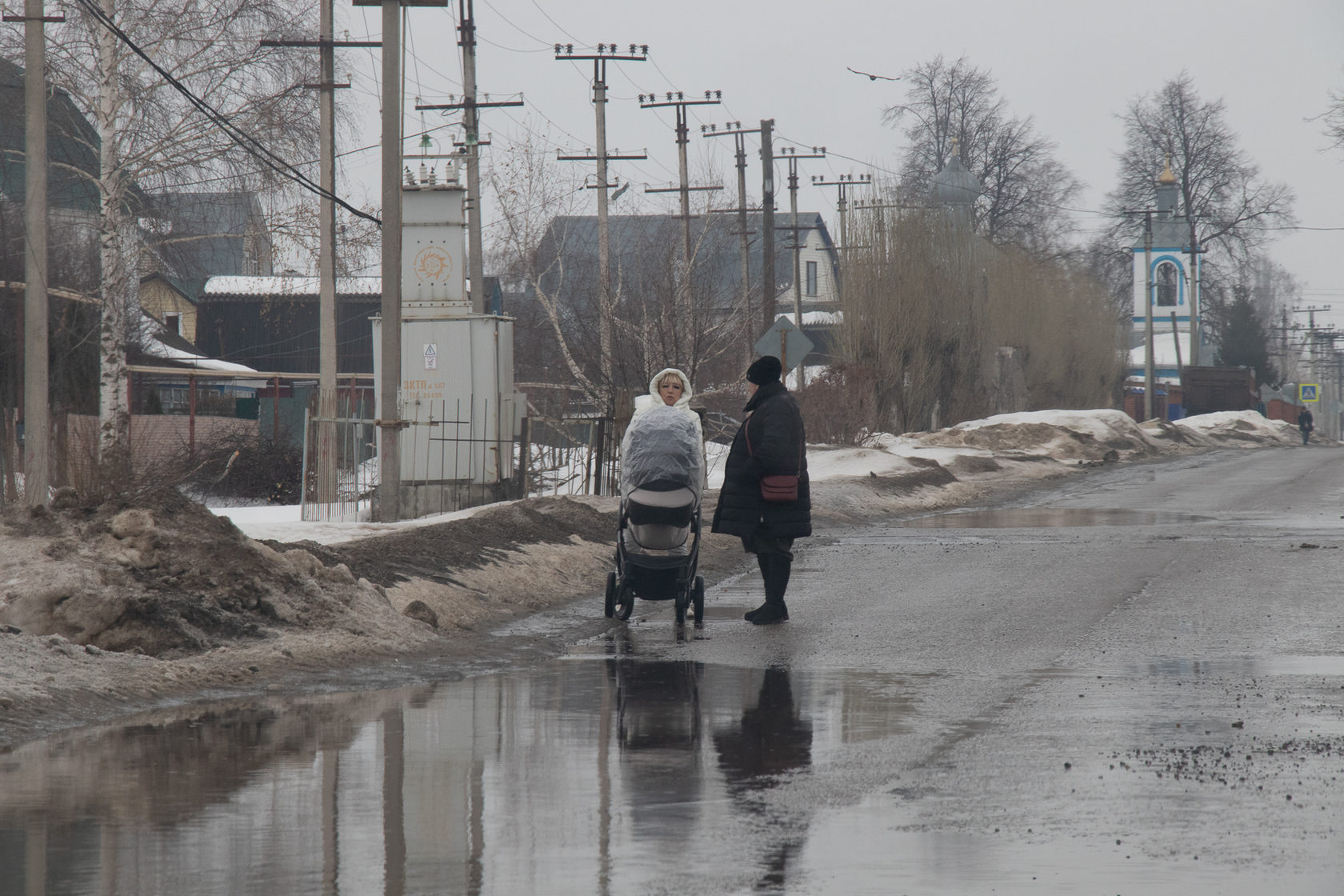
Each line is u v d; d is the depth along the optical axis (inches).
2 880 727.7
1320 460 6673.2
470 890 710.5
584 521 2891.2
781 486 1854.1
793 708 1245.1
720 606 2082.9
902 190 7460.6
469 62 5374.0
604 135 6067.9
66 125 4495.6
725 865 747.4
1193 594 2043.6
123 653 1421.0
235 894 705.0
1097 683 1352.1
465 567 2144.4
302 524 2795.3
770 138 7155.5
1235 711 1196.5
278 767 1006.4
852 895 691.4
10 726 1138.0
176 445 4431.6
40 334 2348.7
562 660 1577.3
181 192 4532.5
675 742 1095.6
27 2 2397.9
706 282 5738.2
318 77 4490.7
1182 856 754.8
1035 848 775.1
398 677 1449.3
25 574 1549.0
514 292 7209.6
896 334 7101.4
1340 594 2016.5
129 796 917.8
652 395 1932.8
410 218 3860.7
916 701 1274.6
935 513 4133.9
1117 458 6889.8
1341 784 924.6
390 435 2935.5
